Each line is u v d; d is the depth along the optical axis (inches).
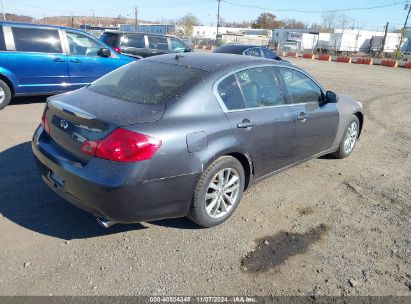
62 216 143.6
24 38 295.4
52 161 125.4
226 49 524.7
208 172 130.8
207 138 128.8
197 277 116.5
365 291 115.5
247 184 155.2
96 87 148.9
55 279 111.2
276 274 120.4
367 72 954.7
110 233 135.8
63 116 126.5
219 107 136.9
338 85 628.7
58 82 316.2
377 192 188.2
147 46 473.4
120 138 112.0
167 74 143.2
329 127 199.0
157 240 133.6
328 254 132.9
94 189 113.1
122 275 114.9
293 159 179.2
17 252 121.6
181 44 509.7
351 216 161.5
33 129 247.0
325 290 114.8
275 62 170.4
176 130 121.3
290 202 170.1
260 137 150.4
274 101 162.6
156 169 116.7
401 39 2052.2
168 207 125.3
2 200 151.0
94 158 115.0
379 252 136.3
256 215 155.9
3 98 292.8
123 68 161.3
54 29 310.8
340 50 2209.6
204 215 136.0
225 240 136.4
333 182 196.7
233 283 115.0
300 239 140.9
